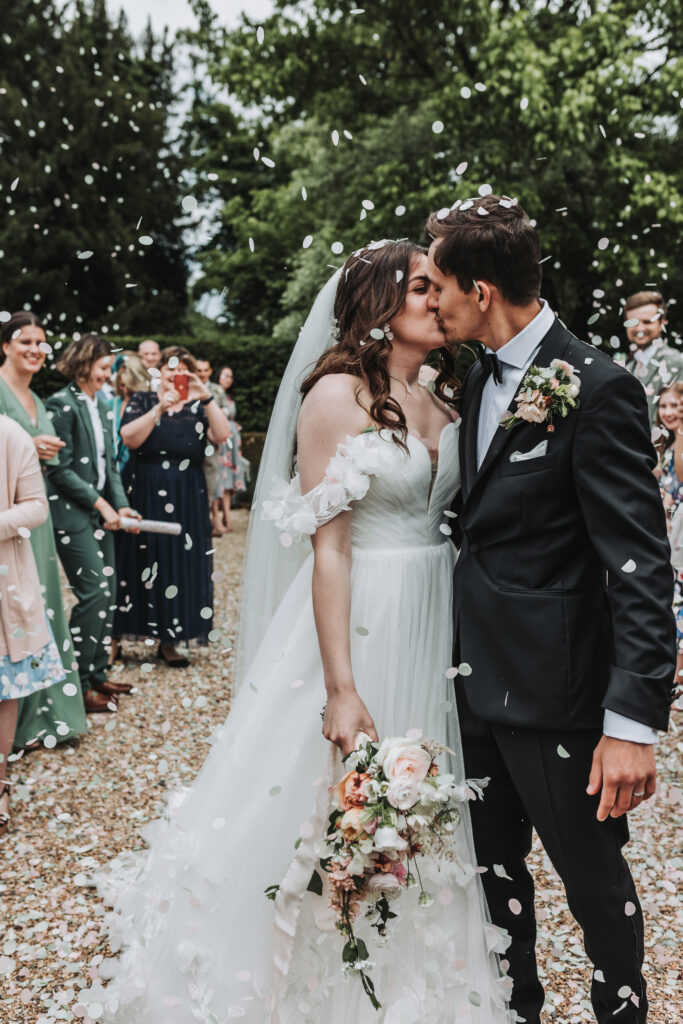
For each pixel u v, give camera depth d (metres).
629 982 1.84
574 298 11.70
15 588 3.09
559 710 1.74
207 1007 1.97
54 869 2.99
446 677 2.00
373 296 1.96
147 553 5.21
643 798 1.66
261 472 2.28
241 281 19.84
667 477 3.62
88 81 23.03
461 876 1.92
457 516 2.13
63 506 4.46
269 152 16.59
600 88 9.80
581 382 1.68
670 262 10.88
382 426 1.93
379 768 1.71
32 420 3.89
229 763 2.09
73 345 4.62
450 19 11.22
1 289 20.17
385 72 12.73
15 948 2.49
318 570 1.89
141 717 4.46
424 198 10.64
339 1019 1.92
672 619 1.63
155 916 2.17
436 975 1.92
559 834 1.78
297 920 1.91
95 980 2.17
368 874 1.72
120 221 21.83
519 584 1.78
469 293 1.80
